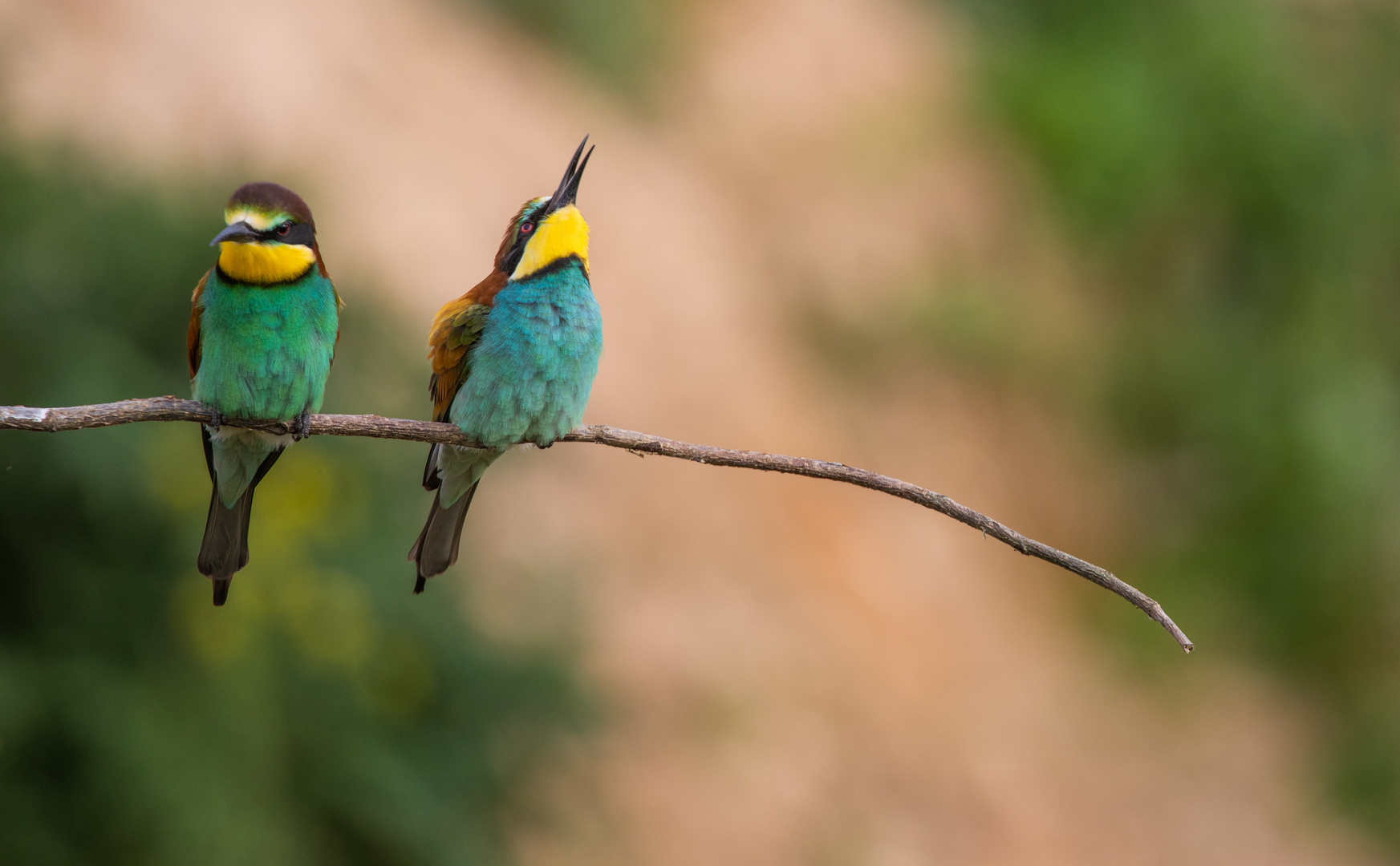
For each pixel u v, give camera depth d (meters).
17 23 13.07
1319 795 17.14
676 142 19.84
